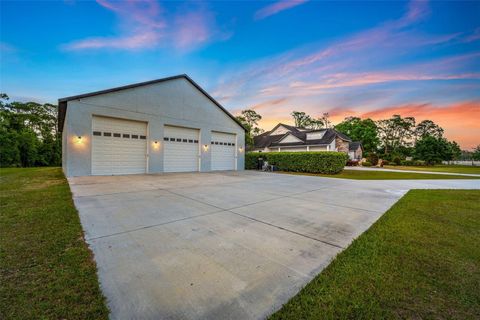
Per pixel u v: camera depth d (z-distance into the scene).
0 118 21.48
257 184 7.99
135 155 10.79
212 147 14.27
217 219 3.57
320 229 3.17
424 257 2.25
